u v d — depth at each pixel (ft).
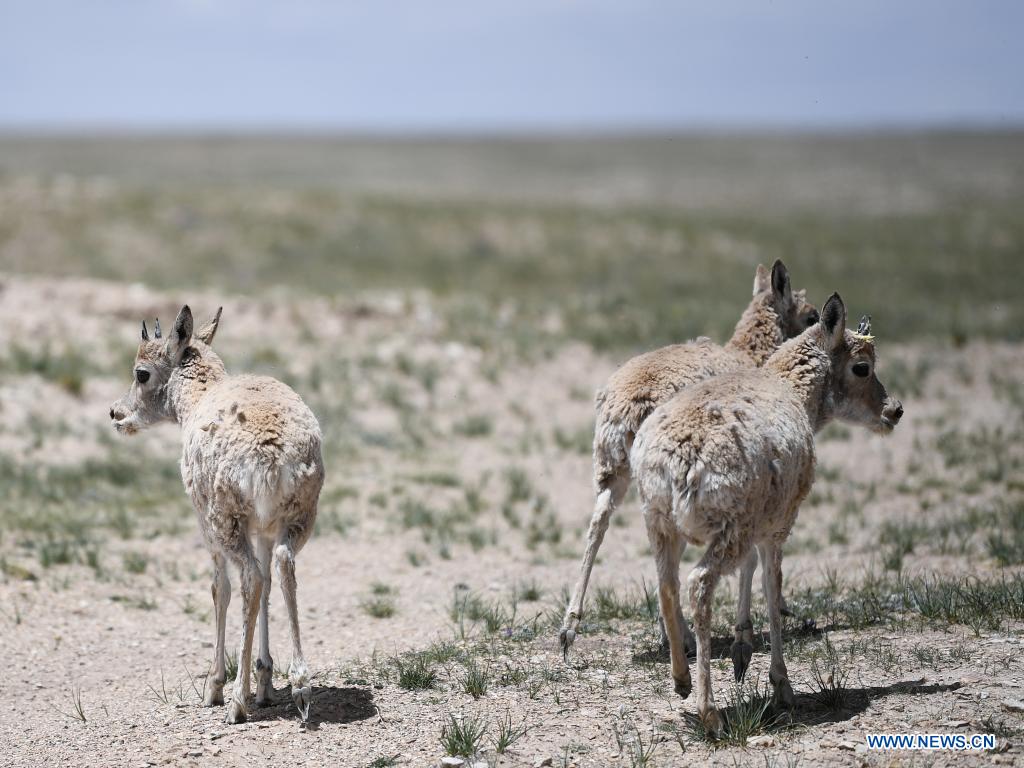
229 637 114.52
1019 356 260.83
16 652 107.45
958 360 256.32
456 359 244.22
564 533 155.12
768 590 86.33
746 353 115.85
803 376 102.27
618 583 130.52
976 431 201.98
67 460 179.32
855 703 84.99
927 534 144.56
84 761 81.46
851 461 188.44
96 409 203.21
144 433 195.52
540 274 419.33
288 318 263.29
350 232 482.69
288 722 88.17
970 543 138.62
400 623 118.01
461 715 87.86
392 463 186.60
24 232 419.13
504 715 87.40
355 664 103.71
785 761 75.72
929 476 176.35
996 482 170.91
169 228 448.65
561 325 285.84
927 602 107.86
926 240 520.42
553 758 78.74
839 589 122.11
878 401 107.65
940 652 94.79
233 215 484.33
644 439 82.99
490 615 115.55
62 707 94.02
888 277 408.87
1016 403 219.20
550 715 87.04
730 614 114.42
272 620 120.37
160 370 102.58
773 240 516.32
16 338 234.58
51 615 118.01
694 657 101.14
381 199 575.79
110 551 140.26
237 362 226.79
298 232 473.26
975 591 109.81
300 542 89.30
